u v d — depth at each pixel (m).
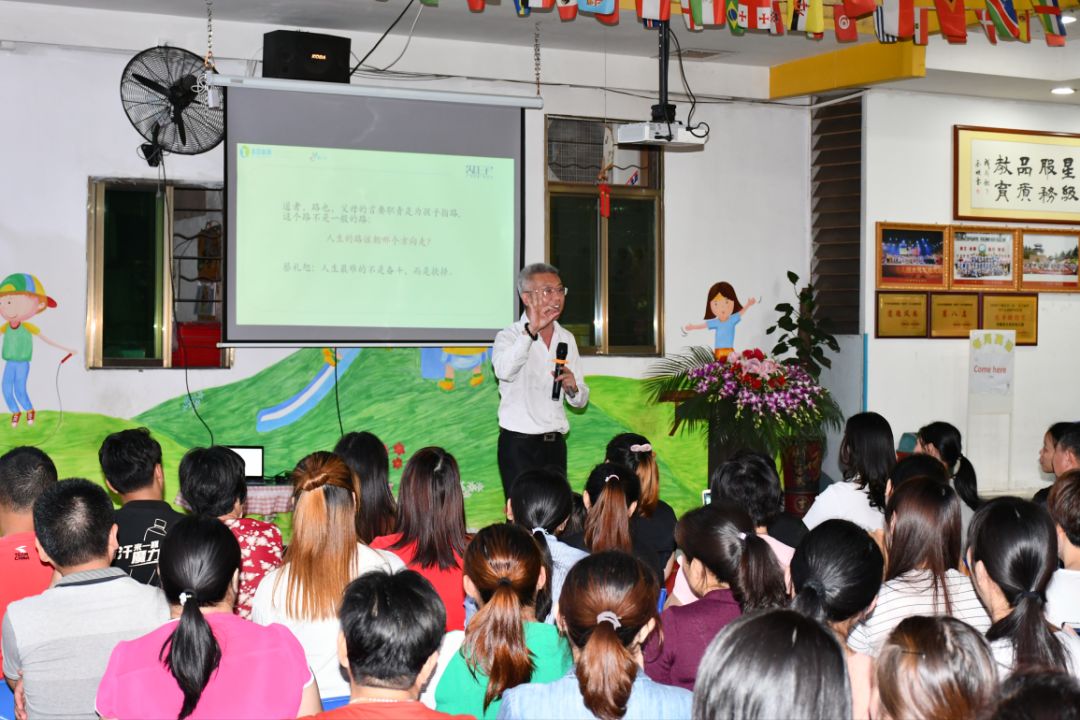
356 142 5.87
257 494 5.39
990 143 7.43
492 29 6.09
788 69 6.95
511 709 1.80
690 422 6.37
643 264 6.87
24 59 5.48
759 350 6.70
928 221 7.28
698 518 2.42
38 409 5.52
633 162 6.85
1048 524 2.14
